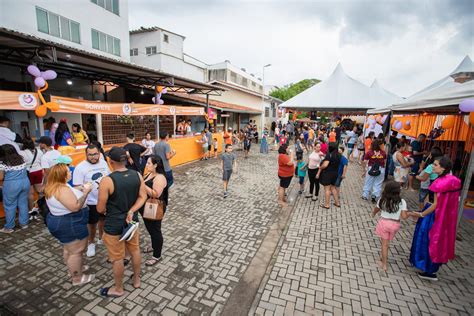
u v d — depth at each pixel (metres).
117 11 16.75
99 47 15.55
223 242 4.74
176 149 11.62
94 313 2.99
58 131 7.85
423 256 3.69
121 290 3.28
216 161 13.06
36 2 12.00
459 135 9.66
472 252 4.52
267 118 33.78
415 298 3.35
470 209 6.40
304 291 3.47
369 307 3.19
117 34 16.78
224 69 27.80
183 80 12.14
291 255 4.36
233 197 7.35
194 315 3.02
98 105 7.40
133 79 12.38
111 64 8.62
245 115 28.30
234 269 3.92
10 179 4.66
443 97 4.81
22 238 4.61
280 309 3.14
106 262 3.98
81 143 8.20
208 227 5.35
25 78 11.45
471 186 7.88
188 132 14.55
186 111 11.91
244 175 10.14
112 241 2.99
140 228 5.22
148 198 3.71
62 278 3.59
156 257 3.98
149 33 21.05
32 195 5.39
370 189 7.32
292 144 20.83
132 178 3.05
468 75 6.40
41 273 3.68
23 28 11.54
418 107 5.76
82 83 14.21
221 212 6.20
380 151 6.89
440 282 3.68
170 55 21.75
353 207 6.72
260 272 3.85
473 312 3.13
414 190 8.34
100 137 9.55
